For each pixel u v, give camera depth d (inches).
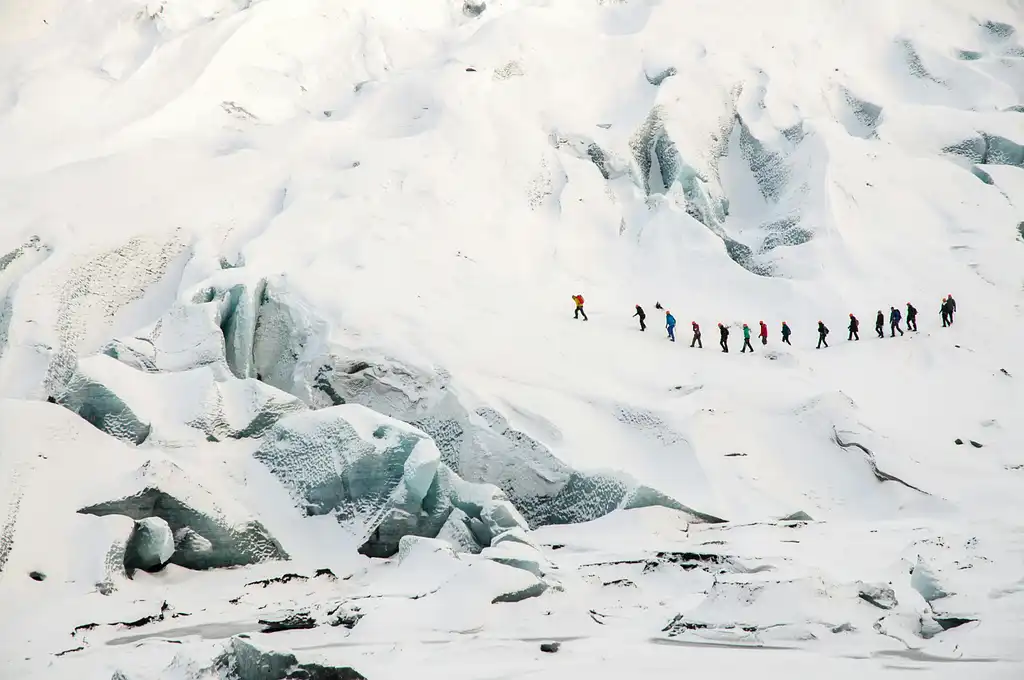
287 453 4626.0
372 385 5477.4
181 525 4065.0
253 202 6815.9
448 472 4549.7
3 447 4001.0
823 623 2677.2
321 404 5487.2
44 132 7578.7
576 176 7332.7
